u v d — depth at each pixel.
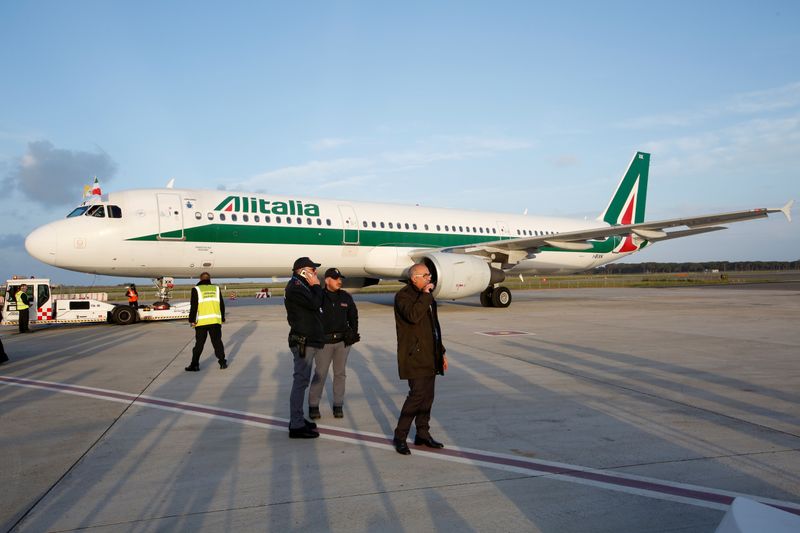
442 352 4.73
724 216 15.92
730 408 5.90
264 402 6.37
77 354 10.16
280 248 16.72
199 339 8.32
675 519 3.31
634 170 25.81
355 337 5.71
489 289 20.12
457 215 21.06
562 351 9.76
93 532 3.17
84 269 14.79
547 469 4.16
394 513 3.41
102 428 5.30
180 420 5.60
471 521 3.30
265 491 3.77
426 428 4.71
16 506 3.53
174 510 3.47
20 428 5.31
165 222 15.11
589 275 98.88
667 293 32.69
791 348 10.04
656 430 5.12
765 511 1.83
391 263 18.72
